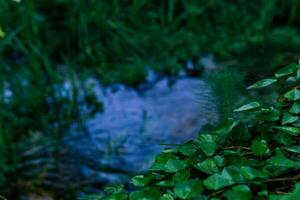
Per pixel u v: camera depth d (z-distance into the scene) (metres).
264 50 5.57
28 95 5.00
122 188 1.42
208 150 1.35
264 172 1.23
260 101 1.57
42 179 4.11
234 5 6.77
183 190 1.21
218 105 1.64
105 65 5.67
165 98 5.16
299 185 1.12
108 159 4.35
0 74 4.93
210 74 1.70
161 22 6.53
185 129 4.64
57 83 5.25
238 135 1.50
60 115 4.91
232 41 5.98
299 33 6.11
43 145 4.52
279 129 1.44
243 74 1.74
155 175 1.39
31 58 5.51
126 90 5.33
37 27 5.56
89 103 5.09
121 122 4.84
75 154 4.42
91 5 6.28
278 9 6.72
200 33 6.29
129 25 6.38
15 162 4.24
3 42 5.03
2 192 3.96
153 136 4.62
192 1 6.75
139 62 5.67
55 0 6.35
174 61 5.69
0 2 5.82
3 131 4.50
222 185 1.19
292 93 1.50
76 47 6.04
